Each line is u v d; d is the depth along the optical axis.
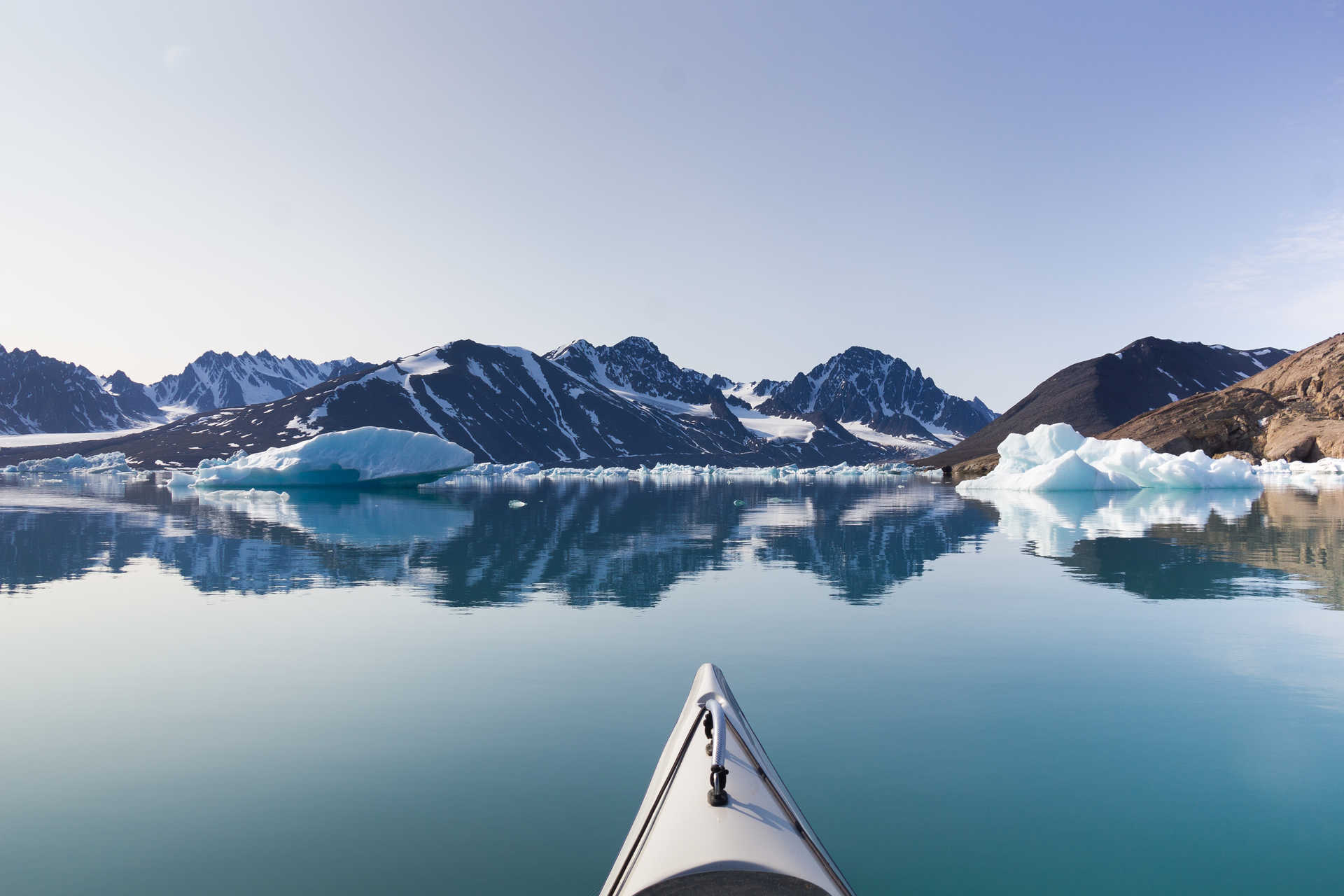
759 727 7.73
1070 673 9.44
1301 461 68.19
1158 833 5.69
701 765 5.76
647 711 8.22
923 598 14.05
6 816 6.04
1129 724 7.77
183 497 51.22
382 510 38.22
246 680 9.30
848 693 8.73
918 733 7.56
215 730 7.72
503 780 6.60
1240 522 27.48
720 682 7.39
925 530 26.33
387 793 6.38
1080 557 18.95
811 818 5.91
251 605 13.66
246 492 59.25
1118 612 12.69
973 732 7.57
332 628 11.91
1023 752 7.08
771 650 10.50
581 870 5.27
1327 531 24.06
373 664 9.96
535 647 10.75
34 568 18.00
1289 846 5.51
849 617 12.53
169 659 10.21
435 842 5.62
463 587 15.46
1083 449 55.97
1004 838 5.62
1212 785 6.43
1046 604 13.41
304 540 24.22
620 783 6.54
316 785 6.53
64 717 8.12
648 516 33.78
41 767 6.89
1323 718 7.88
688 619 12.45
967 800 6.19
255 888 5.06
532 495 54.72
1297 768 6.74
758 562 18.81
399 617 12.69
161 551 21.33
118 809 6.13
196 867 5.32
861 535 24.98
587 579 16.39
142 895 5.00
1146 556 18.92
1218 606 13.17
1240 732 7.53
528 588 15.29
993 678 9.27
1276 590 14.48
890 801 6.18
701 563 18.75
